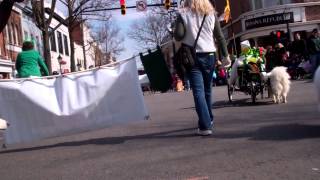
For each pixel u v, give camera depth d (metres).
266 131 5.51
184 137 5.58
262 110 7.88
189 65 5.44
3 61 26.06
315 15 26.44
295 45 17.12
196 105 5.53
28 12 32.50
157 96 19.48
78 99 5.89
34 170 4.45
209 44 5.51
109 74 5.96
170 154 4.61
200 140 5.26
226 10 16.67
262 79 9.38
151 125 7.14
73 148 5.49
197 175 3.72
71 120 5.87
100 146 5.46
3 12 5.66
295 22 26.11
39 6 24.30
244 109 8.37
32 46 7.70
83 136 6.46
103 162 4.52
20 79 5.73
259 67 9.39
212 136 5.46
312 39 14.97
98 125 5.92
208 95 5.76
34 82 5.78
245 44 9.68
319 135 4.98
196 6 5.45
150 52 5.85
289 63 17.14
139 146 5.23
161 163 4.25
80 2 28.06
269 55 14.37
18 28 30.05
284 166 3.80
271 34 21.19
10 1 5.64
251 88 9.35
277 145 4.63
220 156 4.34
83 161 4.65
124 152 4.94
